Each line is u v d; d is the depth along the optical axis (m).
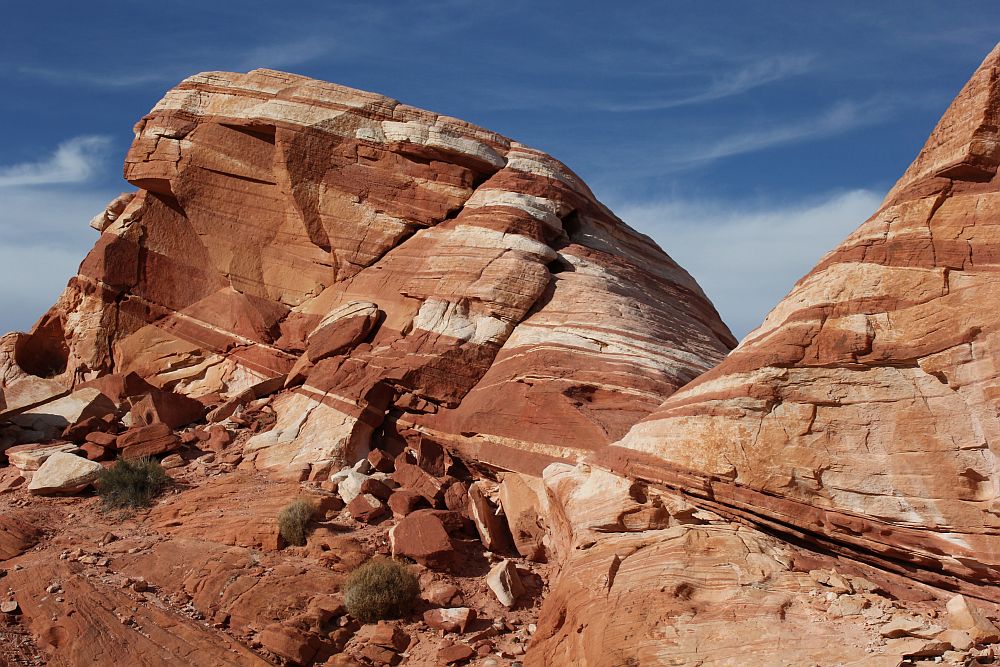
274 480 18.91
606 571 13.27
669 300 24.02
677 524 13.74
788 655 10.91
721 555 12.70
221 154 24.28
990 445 11.85
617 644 11.92
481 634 14.41
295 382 22.14
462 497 18.02
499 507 18.19
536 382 19.12
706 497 13.60
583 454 17.55
